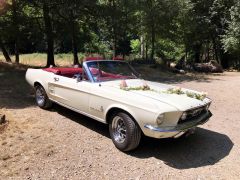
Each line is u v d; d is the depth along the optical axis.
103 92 5.63
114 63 6.80
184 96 5.65
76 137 5.92
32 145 5.43
